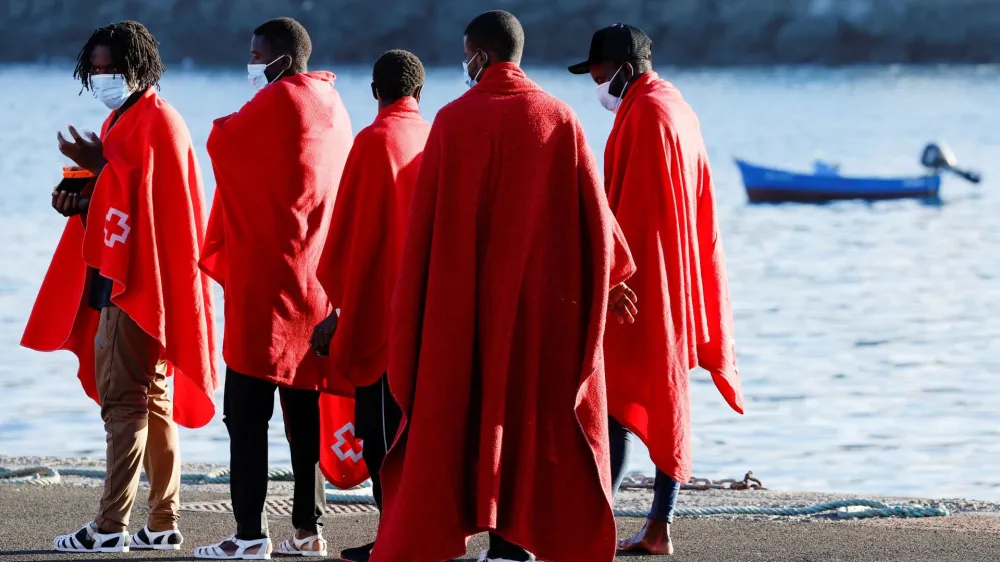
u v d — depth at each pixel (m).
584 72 19.91
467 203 15.69
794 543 19.23
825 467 32.28
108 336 18.44
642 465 31.66
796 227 90.00
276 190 18.12
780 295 62.69
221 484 25.02
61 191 18.73
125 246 18.11
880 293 62.94
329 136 18.59
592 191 15.86
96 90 18.56
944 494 29.70
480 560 17.17
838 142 161.75
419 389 15.70
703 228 19.47
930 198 103.00
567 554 15.84
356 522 21.16
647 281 18.36
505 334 15.67
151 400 18.94
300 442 18.75
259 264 18.09
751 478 25.20
